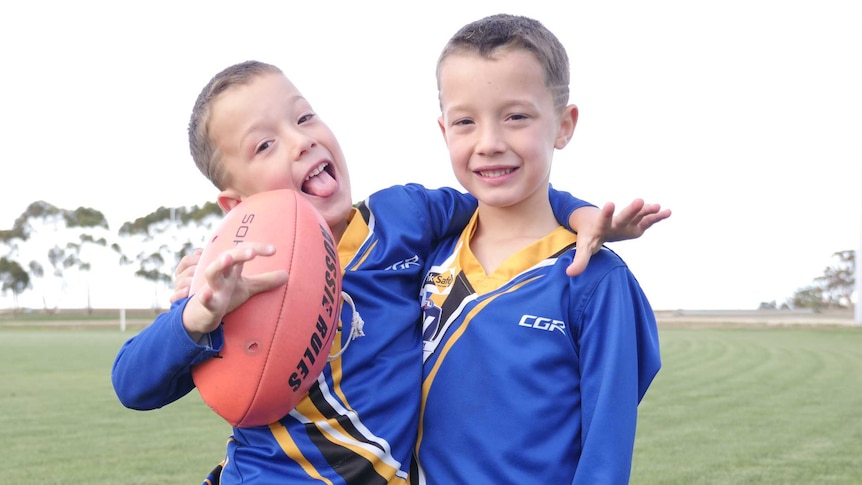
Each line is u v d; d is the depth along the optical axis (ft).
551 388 6.66
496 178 6.90
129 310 225.35
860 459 20.61
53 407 32.07
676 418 27.50
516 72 6.72
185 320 5.99
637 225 6.44
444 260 7.46
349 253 7.39
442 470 6.79
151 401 6.52
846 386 36.96
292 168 7.00
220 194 7.48
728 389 36.01
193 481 18.94
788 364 48.60
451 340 6.98
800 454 21.31
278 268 6.31
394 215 7.56
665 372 44.04
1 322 163.53
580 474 6.28
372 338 6.93
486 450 6.64
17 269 213.87
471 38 6.91
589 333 6.66
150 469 20.25
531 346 6.74
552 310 6.78
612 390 6.43
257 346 6.17
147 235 216.54
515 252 7.18
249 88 7.06
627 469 6.37
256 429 6.73
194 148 7.47
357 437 6.60
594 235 6.59
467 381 6.83
